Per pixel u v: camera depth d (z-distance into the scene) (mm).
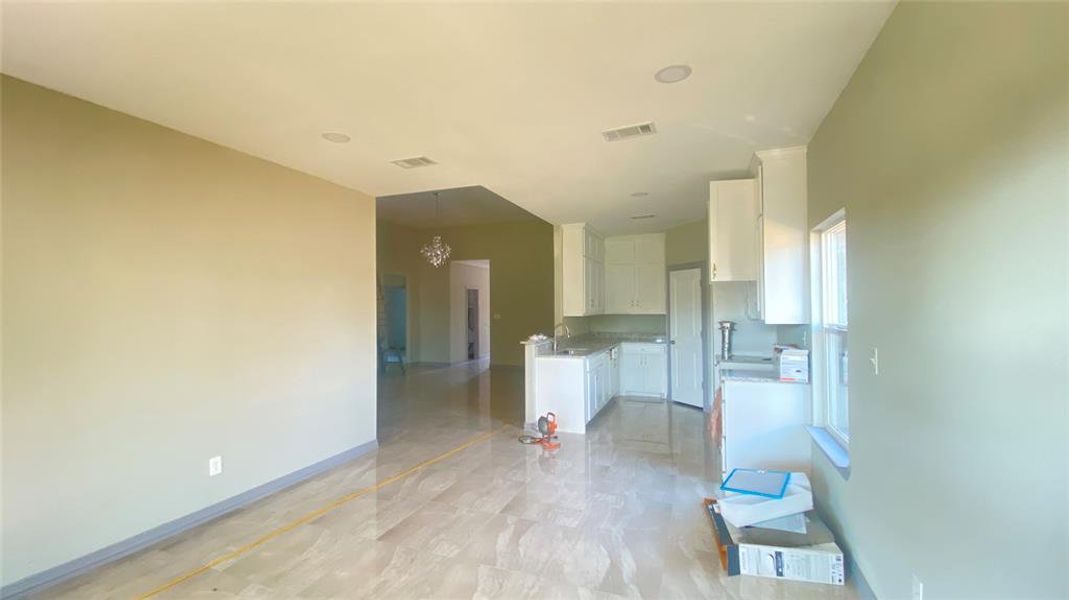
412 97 2387
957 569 1374
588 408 5195
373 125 2752
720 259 3709
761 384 3355
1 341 2145
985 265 1218
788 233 3182
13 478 2172
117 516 2533
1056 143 967
